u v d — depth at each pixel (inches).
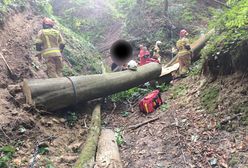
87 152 197.9
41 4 494.0
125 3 723.4
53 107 255.9
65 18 665.0
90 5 723.4
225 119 199.3
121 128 267.0
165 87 339.6
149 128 246.1
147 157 204.5
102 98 321.7
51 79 263.9
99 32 664.4
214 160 174.1
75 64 407.8
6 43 306.0
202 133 203.3
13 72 278.5
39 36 299.6
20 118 218.1
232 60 220.4
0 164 172.9
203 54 264.4
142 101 284.5
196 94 257.6
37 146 199.2
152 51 485.1
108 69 465.4
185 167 180.4
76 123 263.7
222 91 223.8
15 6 393.7
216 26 289.6
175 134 217.9
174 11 546.3
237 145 176.9
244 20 211.2
